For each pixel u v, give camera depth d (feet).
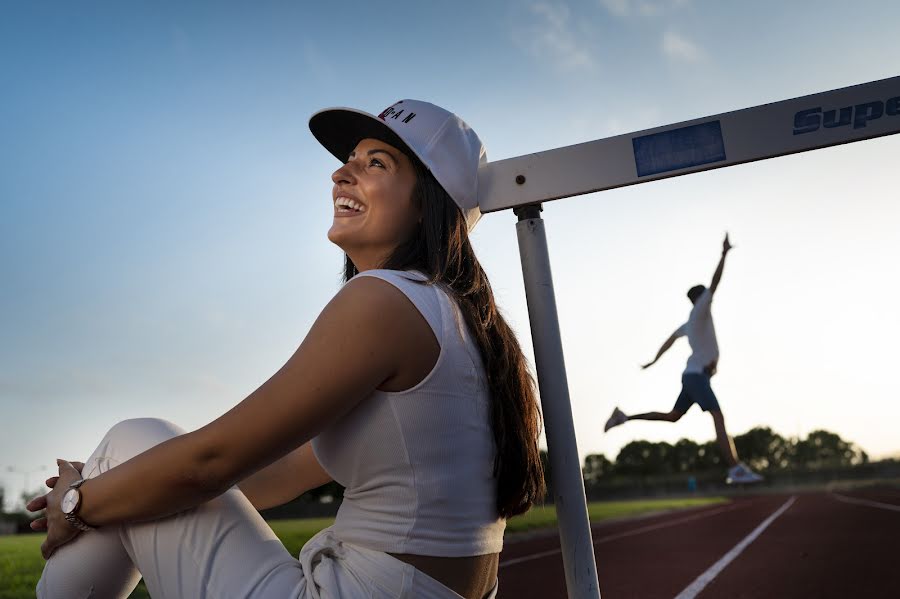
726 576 19.35
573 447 4.48
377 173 4.67
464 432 3.86
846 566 19.99
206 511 3.88
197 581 3.74
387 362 3.67
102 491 3.75
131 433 4.12
